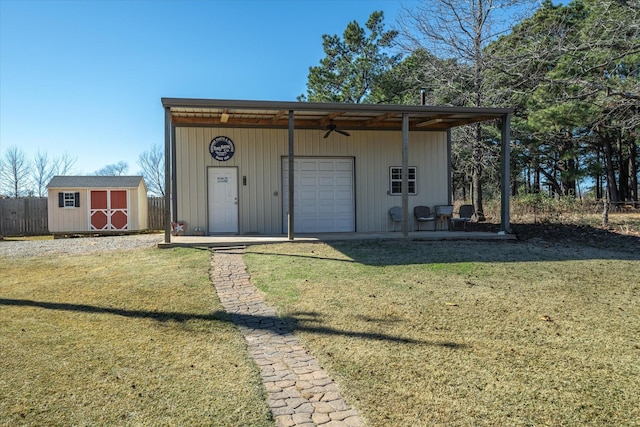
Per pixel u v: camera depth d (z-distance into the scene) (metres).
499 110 11.11
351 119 12.36
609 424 2.75
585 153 24.95
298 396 3.12
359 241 10.39
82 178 19.67
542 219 14.19
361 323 4.71
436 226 13.62
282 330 4.55
